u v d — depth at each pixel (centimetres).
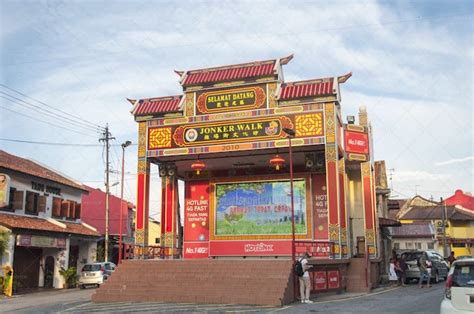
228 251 2495
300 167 2473
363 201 2548
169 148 2273
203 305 1631
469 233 5353
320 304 1599
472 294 936
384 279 2675
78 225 3619
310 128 2095
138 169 2289
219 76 2258
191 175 2644
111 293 1861
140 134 2325
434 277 2505
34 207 3094
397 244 5147
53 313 1552
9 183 2755
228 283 1748
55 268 3198
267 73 2178
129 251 4588
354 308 1449
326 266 1919
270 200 2489
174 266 1911
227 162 2445
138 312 1483
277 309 1490
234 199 2545
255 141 2158
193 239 2570
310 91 2119
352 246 2570
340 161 2261
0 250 2595
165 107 2309
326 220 2388
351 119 2603
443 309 972
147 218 2238
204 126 2242
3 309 1792
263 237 2459
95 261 3750
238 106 2211
